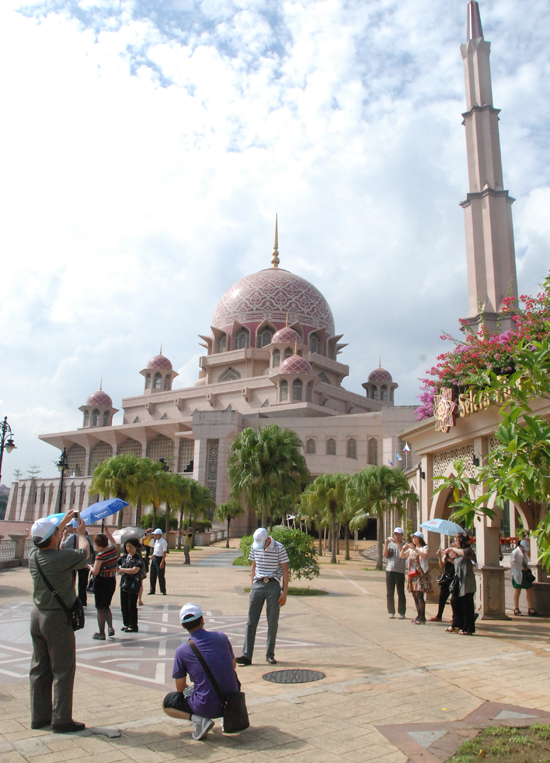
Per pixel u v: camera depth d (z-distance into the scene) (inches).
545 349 321.4
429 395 700.7
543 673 348.2
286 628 518.6
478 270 984.9
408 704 286.2
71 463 3508.9
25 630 500.7
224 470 2640.3
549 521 298.7
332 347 3422.7
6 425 1305.4
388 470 1384.1
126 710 280.4
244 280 3516.2
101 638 467.5
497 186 1017.5
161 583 777.6
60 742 237.1
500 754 217.5
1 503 5423.2
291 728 253.6
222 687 245.3
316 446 2655.0
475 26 1117.1
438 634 487.8
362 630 507.2
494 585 582.2
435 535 729.6
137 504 1615.4
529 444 303.6
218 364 3267.7
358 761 219.0
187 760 220.4
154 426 3085.6
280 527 858.1
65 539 471.8
